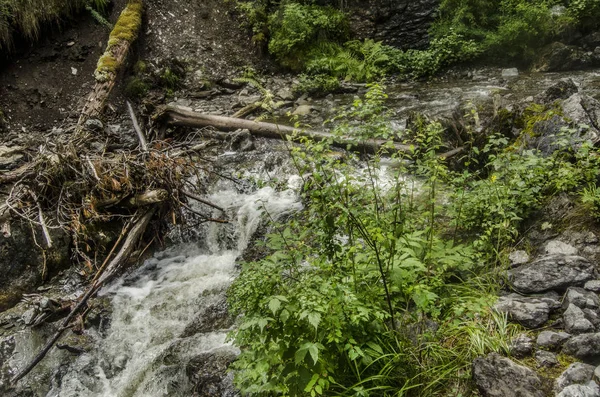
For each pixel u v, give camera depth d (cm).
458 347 320
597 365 289
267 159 680
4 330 462
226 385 368
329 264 329
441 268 371
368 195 361
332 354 297
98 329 468
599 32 977
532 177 422
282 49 1095
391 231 334
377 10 1148
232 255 555
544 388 278
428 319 343
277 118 885
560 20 988
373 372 304
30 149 698
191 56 1066
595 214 387
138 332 465
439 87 993
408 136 685
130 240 527
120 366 440
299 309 274
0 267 495
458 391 294
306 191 354
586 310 321
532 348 308
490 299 346
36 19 959
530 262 381
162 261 554
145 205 551
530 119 534
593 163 418
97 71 883
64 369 437
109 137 726
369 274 327
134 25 1006
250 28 1137
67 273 522
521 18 1018
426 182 403
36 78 952
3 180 575
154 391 414
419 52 1087
